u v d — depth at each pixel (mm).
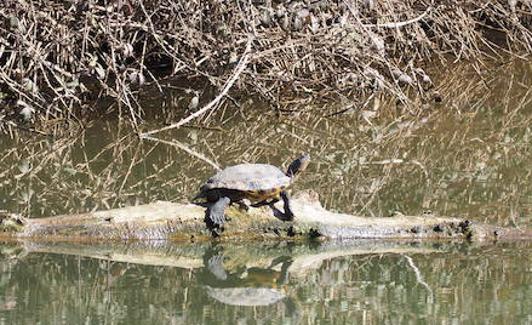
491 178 9953
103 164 10203
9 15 10625
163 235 7695
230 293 6547
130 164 10234
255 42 12109
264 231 7793
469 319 5934
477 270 7055
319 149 11078
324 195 9164
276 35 11859
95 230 7688
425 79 13297
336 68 12852
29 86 10836
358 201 8984
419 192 9328
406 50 14102
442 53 15141
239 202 7781
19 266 7051
